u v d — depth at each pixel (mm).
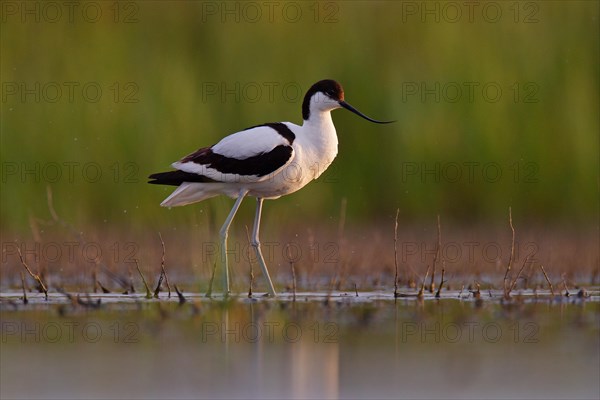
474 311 9766
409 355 7801
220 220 12258
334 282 11898
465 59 17203
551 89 17219
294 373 7234
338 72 17297
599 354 7785
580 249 14133
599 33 17438
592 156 16953
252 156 10984
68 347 8117
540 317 9359
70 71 16547
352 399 6562
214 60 17281
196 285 11602
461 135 17000
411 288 11656
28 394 6648
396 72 17234
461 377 7105
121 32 17094
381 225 16812
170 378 7082
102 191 16062
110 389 6777
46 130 16234
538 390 6777
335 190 16922
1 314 9609
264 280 11781
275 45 17406
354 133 17125
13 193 15883
